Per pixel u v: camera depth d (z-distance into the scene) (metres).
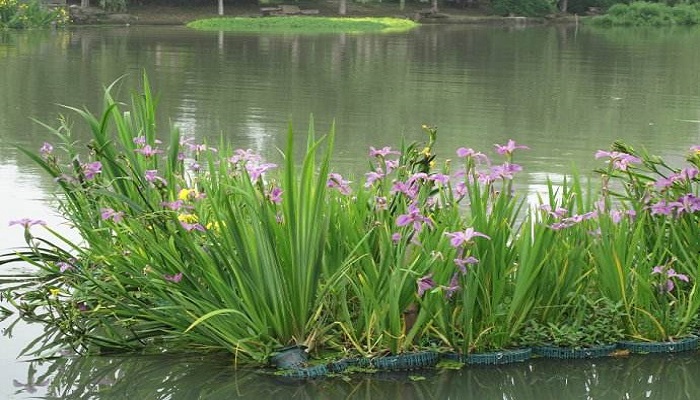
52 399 3.68
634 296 4.27
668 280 4.30
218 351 4.20
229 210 3.95
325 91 14.55
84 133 9.77
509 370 4.06
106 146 4.68
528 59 22.62
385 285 4.07
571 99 14.38
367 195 4.58
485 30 37.97
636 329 4.33
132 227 4.37
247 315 4.04
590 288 4.48
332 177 4.61
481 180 4.41
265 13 40.81
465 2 49.91
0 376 3.89
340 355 4.04
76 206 5.12
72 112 11.34
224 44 24.69
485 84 16.41
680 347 4.32
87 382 3.86
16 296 4.70
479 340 4.13
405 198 4.41
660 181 4.48
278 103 12.83
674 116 12.57
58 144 9.01
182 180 4.73
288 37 29.06
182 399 3.70
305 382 3.87
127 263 4.34
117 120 4.92
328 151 3.87
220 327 4.00
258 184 4.11
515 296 4.08
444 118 11.87
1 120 10.48
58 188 7.00
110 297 4.20
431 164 4.89
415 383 3.90
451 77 17.56
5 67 16.56
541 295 4.20
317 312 4.04
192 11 39.56
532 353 4.23
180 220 4.11
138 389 3.79
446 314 4.07
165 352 4.20
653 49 27.78
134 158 4.55
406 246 4.10
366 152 9.05
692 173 4.54
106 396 3.72
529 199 6.87
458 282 4.08
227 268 4.08
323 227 3.95
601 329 4.28
